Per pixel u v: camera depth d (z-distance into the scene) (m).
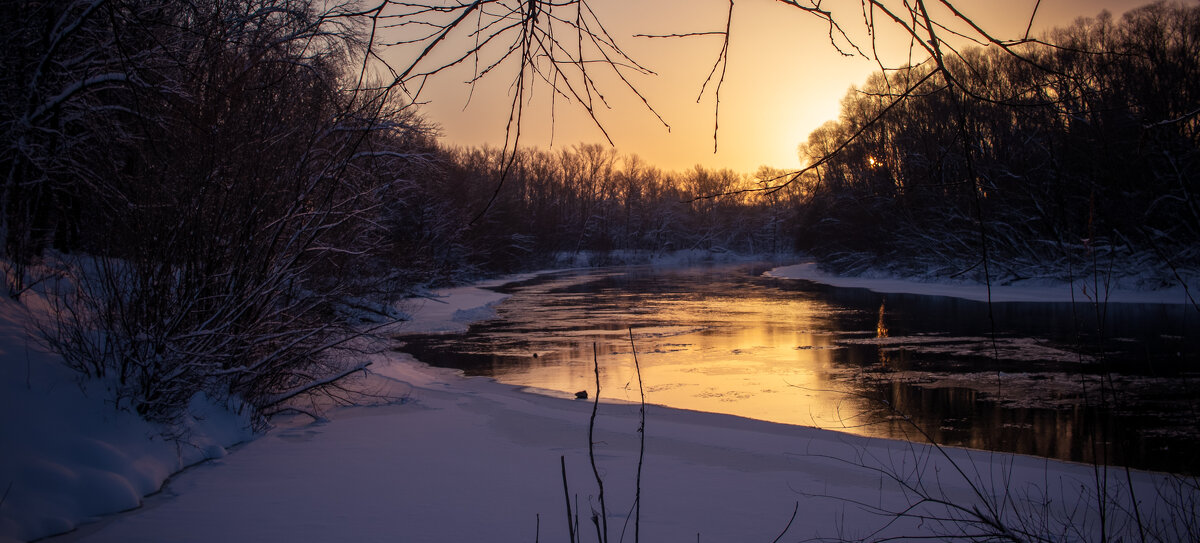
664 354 17.56
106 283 7.45
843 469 7.51
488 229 51.03
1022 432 9.90
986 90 1.98
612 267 77.38
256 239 8.74
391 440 8.50
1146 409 10.99
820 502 6.35
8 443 5.77
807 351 17.62
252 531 5.41
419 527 5.56
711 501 6.38
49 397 6.52
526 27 1.78
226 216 8.41
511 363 16.45
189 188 7.75
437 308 27.98
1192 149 8.30
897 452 8.34
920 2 1.61
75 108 8.98
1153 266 26.38
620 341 20.08
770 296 35.69
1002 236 33.75
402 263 13.80
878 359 16.19
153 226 7.66
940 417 10.82
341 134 8.76
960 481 7.07
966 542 5.27
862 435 9.72
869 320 24.17
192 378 7.72
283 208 8.93
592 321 25.12
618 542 5.28
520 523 5.70
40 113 8.40
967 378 13.77
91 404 6.79
